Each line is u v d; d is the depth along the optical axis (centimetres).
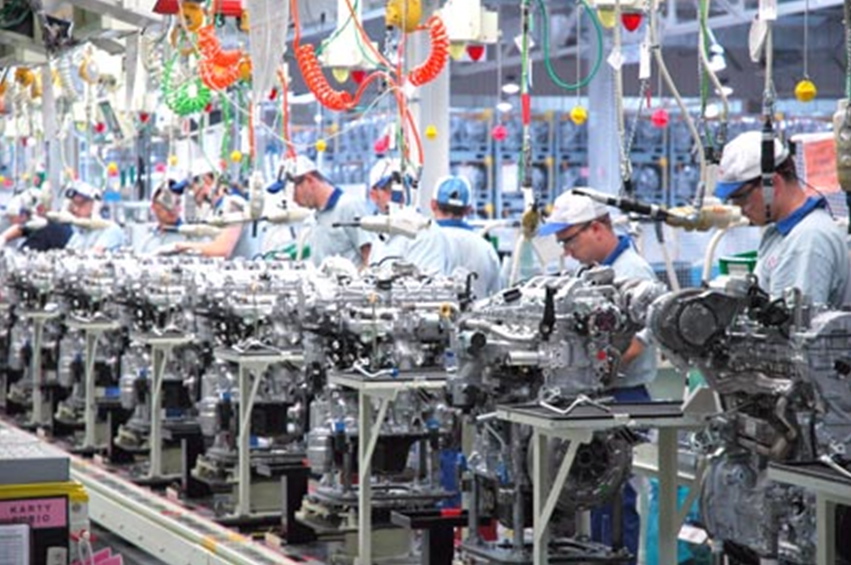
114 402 1385
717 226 801
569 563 796
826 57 1495
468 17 1082
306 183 1262
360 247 1262
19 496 534
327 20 1298
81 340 1480
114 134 1639
